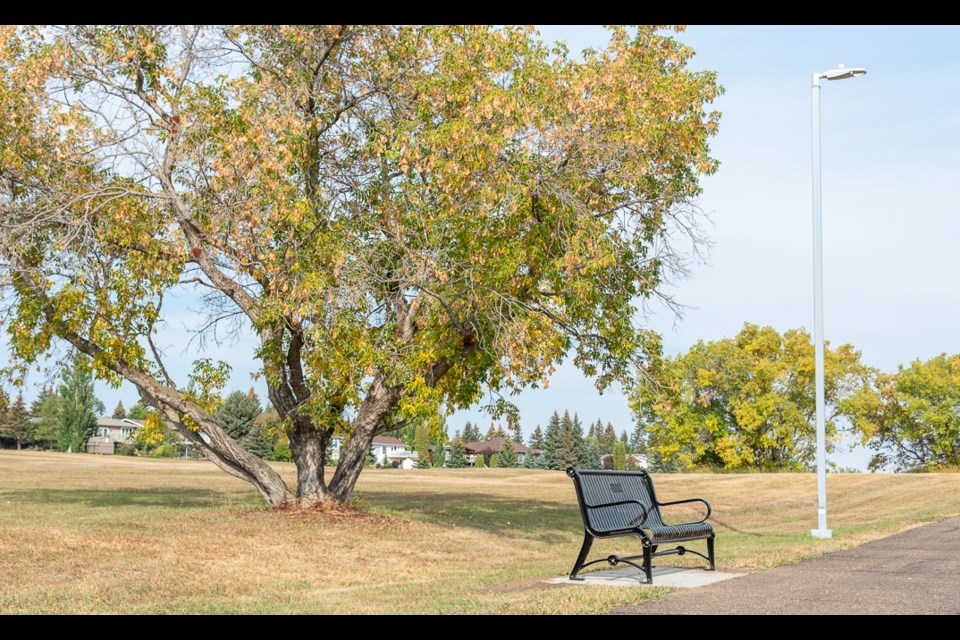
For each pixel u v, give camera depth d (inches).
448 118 629.6
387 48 687.7
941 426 2305.6
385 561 505.7
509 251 588.7
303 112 653.9
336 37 654.5
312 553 514.3
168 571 423.2
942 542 503.2
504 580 401.4
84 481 1268.5
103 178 676.1
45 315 669.9
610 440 6766.7
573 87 595.8
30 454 2669.8
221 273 655.1
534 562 513.3
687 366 2294.5
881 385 2356.1
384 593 370.3
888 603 278.4
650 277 655.1
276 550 513.3
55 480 1275.8
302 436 687.1
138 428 685.9
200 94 636.1
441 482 1578.5
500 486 1473.9
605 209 646.5
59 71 640.4
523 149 584.7
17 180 650.8
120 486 1165.1
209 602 353.4
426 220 600.7
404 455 4830.2
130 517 655.8
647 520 410.0
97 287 666.2
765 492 1298.0
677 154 647.1
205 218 633.6
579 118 593.9
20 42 646.5
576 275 589.0
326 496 687.7
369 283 605.0
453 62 609.0
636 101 621.9
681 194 642.8
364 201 663.1
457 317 616.1
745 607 273.1
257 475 687.7
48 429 3927.2
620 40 658.2
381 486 1407.5
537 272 620.7
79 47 655.1
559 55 631.2
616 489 400.2
